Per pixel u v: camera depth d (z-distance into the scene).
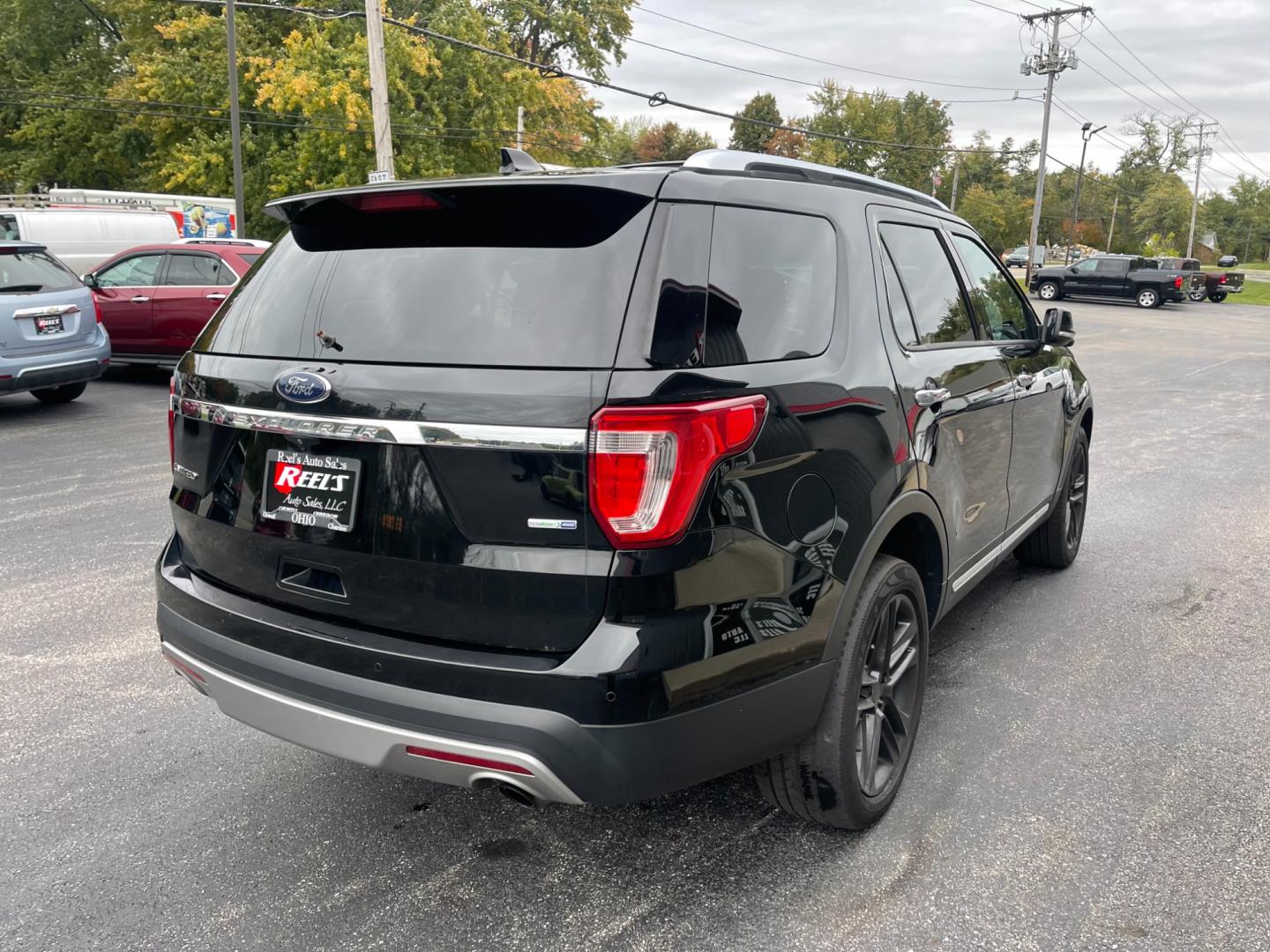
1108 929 2.41
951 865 2.67
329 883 2.62
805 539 2.38
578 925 2.44
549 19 42.09
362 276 2.42
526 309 2.14
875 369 2.74
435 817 2.95
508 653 2.11
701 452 2.06
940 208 3.70
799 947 2.35
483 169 34.22
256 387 2.42
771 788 2.71
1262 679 3.92
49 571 5.22
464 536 2.11
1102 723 3.53
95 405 10.87
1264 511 6.66
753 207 2.44
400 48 29.02
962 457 3.29
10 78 38.78
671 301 2.11
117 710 3.65
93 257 19.62
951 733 3.45
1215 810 2.95
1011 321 4.17
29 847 2.78
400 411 2.14
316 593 2.37
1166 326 27.14
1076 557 5.61
